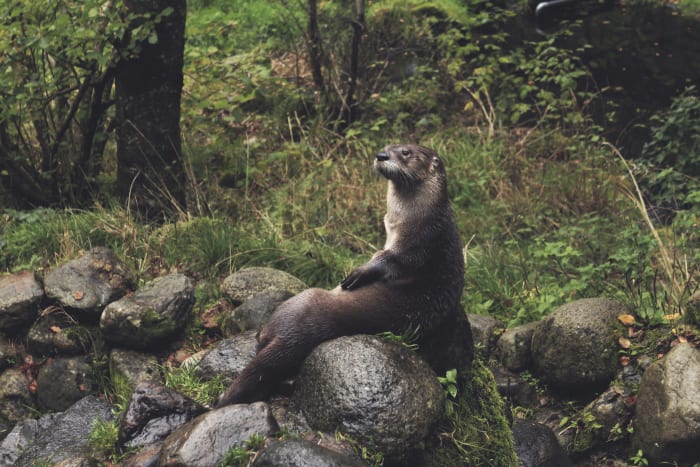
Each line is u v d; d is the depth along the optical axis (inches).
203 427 155.9
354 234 319.0
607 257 303.7
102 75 307.7
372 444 161.9
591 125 409.7
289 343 173.9
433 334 188.9
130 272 258.5
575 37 418.3
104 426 190.2
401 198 185.0
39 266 274.7
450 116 418.6
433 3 452.1
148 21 287.4
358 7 386.0
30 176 315.9
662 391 205.8
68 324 245.3
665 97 401.4
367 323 177.6
